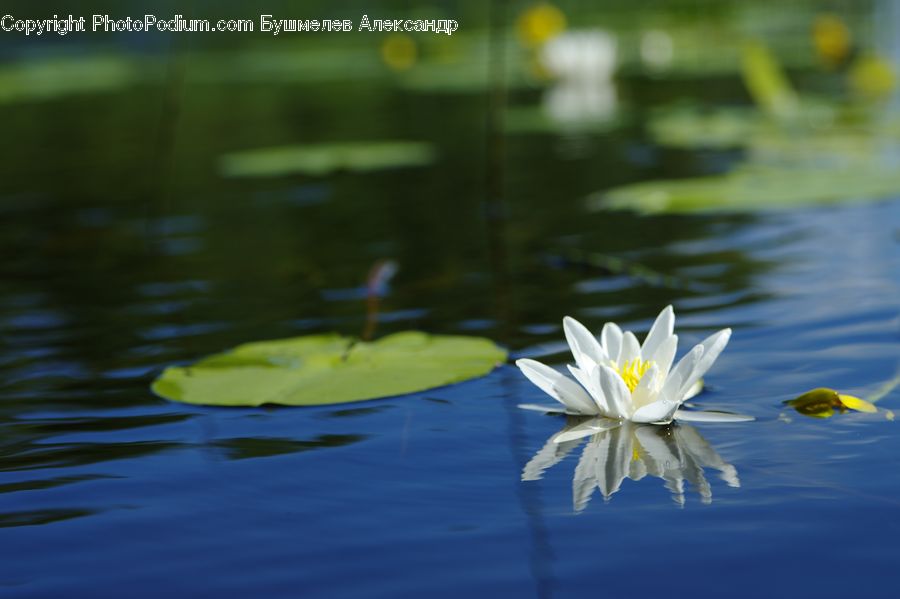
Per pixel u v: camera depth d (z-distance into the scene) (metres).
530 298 4.46
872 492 2.41
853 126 8.44
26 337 4.18
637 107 10.38
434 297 4.55
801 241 5.23
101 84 13.97
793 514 2.31
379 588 2.05
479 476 2.62
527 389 3.30
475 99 11.77
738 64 13.26
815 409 2.99
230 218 6.54
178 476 2.68
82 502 2.54
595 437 2.87
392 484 2.58
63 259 5.62
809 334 3.71
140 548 2.28
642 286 4.56
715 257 5.01
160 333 4.14
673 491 2.48
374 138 9.27
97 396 3.39
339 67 15.20
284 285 4.87
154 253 5.67
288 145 9.07
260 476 2.66
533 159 8.03
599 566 2.11
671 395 2.99
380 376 3.39
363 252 5.48
